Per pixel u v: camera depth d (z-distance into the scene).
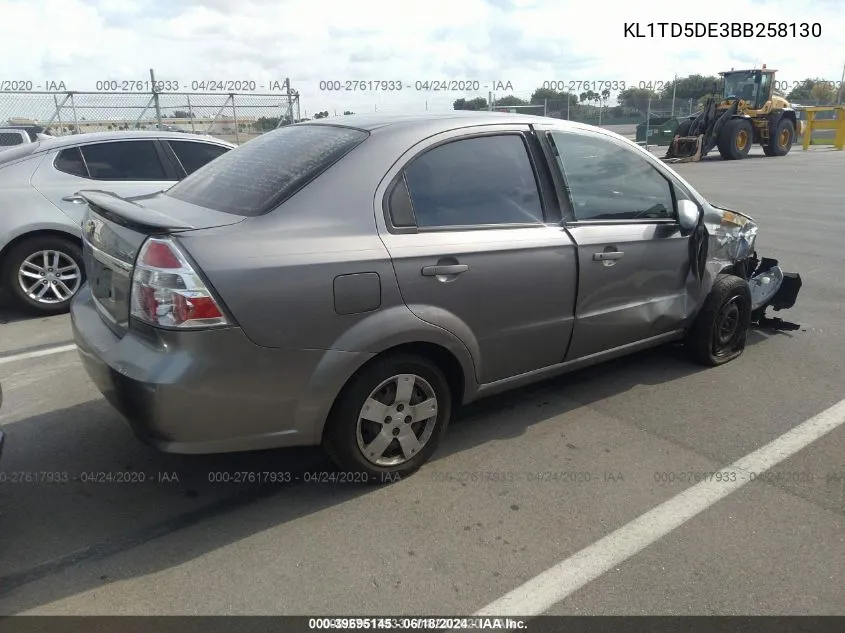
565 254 3.42
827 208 11.44
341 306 2.71
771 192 13.52
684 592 2.46
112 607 2.37
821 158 22.44
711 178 16.30
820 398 4.09
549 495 3.06
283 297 2.58
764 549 2.70
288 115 15.64
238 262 2.52
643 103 30.67
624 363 4.66
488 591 2.47
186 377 2.47
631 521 2.88
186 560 2.62
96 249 3.04
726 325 4.59
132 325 2.64
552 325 3.47
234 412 2.61
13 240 5.54
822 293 6.39
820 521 2.88
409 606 2.39
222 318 2.49
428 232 2.98
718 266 4.45
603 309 3.71
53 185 5.71
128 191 5.95
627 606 2.40
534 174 3.42
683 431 3.68
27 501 2.99
